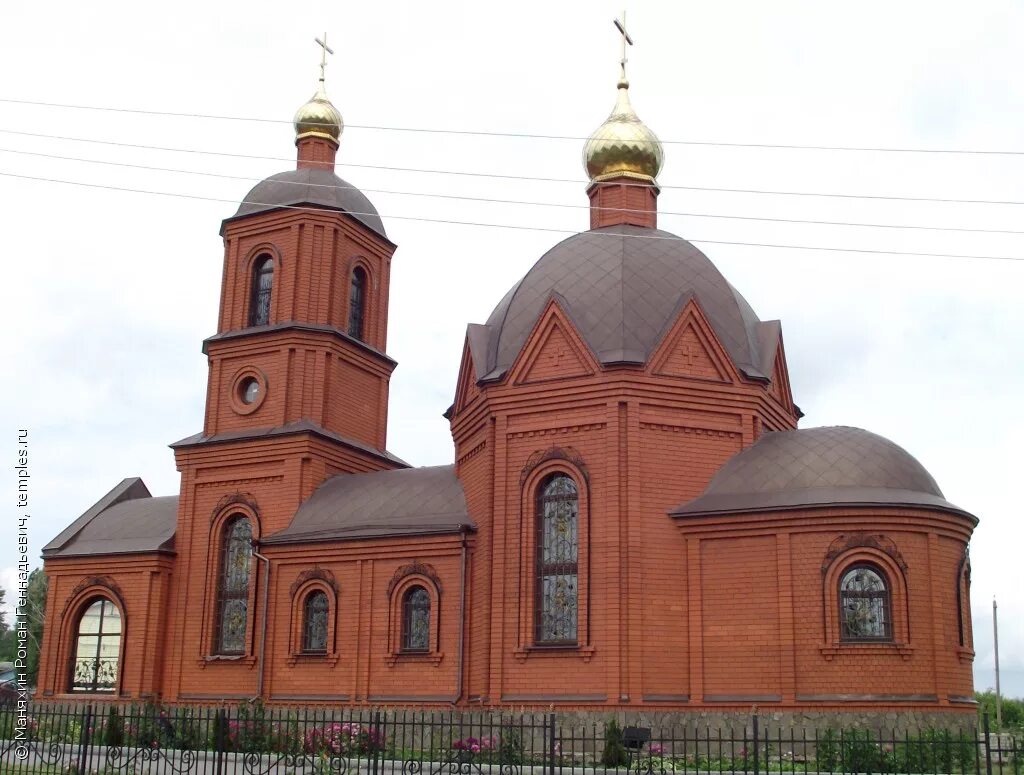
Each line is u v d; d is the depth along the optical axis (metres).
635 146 37.16
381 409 42.19
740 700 27.61
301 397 38.88
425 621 33.03
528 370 31.38
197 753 24.72
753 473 29.56
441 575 32.69
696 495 29.92
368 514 35.25
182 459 39.44
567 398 30.53
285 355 39.22
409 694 32.38
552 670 29.11
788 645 27.45
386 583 33.66
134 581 38.66
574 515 30.09
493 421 31.56
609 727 24.84
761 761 26.00
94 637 39.28
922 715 26.59
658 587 28.91
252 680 35.59
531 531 30.34
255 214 40.84
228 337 40.06
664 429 30.16
